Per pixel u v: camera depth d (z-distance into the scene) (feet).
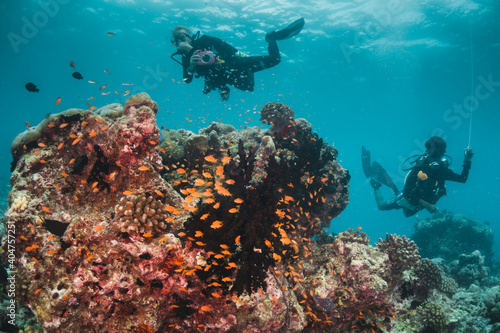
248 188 13.62
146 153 12.89
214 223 10.60
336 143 276.41
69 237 10.75
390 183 39.06
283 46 105.19
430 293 19.84
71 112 13.85
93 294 10.52
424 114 173.27
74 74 15.60
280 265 13.52
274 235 12.13
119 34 125.08
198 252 11.42
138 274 10.81
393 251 17.99
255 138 23.65
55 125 13.76
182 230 11.69
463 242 46.44
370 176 40.63
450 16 78.69
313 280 15.58
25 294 10.61
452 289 21.95
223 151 18.62
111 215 12.28
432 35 89.86
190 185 16.47
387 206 37.55
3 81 216.33
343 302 15.23
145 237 10.93
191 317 11.96
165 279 11.13
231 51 23.32
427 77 122.42
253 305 11.72
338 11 82.38
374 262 15.83
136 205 11.23
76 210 13.01
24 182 12.88
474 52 95.91
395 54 106.52
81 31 126.21
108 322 10.73
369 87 142.61
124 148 12.30
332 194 21.26
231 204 12.91
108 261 10.73
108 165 13.33
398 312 18.15
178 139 19.17
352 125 218.79
